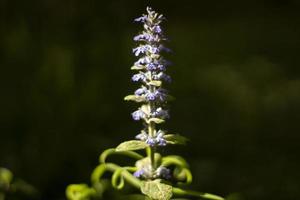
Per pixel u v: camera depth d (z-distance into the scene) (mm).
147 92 949
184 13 4324
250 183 1604
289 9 4363
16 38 1835
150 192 933
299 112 2150
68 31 2035
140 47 941
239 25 3955
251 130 2014
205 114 2172
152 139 947
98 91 1887
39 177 1489
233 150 1872
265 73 2633
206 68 2773
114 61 2148
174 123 2096
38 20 1998
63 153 1562
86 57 1979
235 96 2281
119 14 2385
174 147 1853
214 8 4387
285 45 3375
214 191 1566
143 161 985
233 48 3309
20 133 1591
